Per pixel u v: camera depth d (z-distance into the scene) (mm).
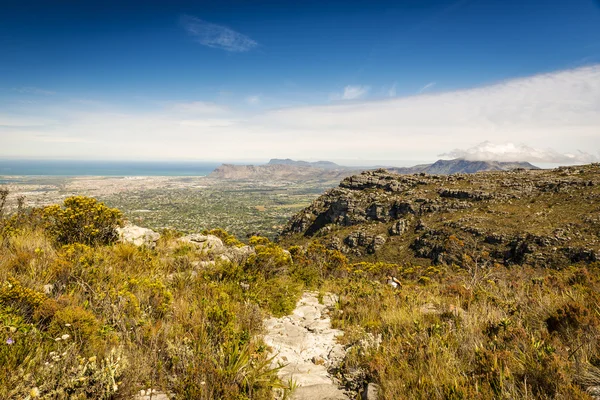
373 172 86500
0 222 7125
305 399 3438
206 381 3113
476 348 3682
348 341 5406
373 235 58594
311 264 14281
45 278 4766
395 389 3266
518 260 38594
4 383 2412
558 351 3504
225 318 4566
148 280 5410
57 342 3156
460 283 9242
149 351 3486
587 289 6270
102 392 2650
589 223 39156
